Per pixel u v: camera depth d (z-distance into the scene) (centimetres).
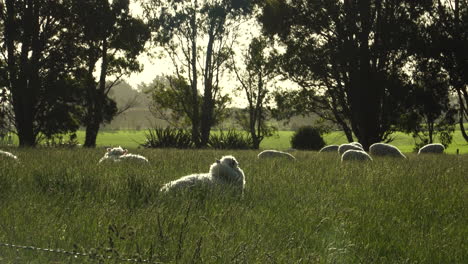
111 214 652
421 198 995
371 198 974
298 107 5062
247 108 5759
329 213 781
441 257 613
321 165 1617
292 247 591
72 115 4653
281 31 4647
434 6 4388
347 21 4341
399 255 616
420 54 4259
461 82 4262
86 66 4725
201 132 5250
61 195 793
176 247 535
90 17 4388
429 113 4484
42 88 4222
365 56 4334
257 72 5325
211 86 5309
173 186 878
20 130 4150
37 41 4203
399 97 4350
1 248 486
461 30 4241
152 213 664
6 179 925
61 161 1389
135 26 4759
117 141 8250
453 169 1630
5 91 4203
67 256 479
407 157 2581
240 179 967
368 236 673
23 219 611
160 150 2548
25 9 4147
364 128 4394
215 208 761
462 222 811
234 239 590
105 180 943
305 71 4616
